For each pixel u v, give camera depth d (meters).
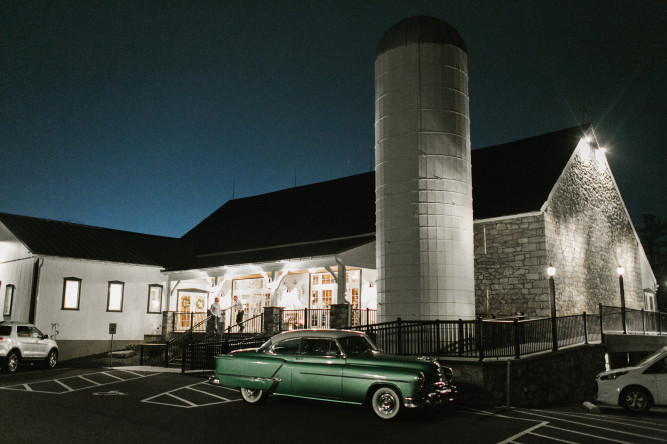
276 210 35.62
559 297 22.56
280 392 12.00
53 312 28.12
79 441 8.76
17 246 29.83
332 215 30.80
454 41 19.44
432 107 18.83
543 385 15.29
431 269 18.02
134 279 31.78
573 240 24.75
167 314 29.59
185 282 34.03
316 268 25.80
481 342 14.12
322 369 11.56
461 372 13.70
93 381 17.11
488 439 9.38
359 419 11.04
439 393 11.00
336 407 12.41
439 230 18.20
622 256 30.02
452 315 17.83
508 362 13.52
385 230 18.98
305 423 10.56
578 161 26.59
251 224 35.47
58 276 28.61
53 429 9.66
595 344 18.34
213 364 21.27
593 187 27.86
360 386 11.14
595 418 12.29
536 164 25.98
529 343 16.31
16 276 29.33
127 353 27.20
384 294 18.73
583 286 24.88
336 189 34.16
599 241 27.47
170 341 26.27
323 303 27.67
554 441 9.34
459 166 18.83
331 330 12.12
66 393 14.38
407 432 9.84
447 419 11.29
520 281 22.66
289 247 29.28
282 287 29.80
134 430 9.68
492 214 23.56
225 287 32.88
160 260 33.47
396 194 18.83
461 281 18.20
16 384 16.30
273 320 23.89
